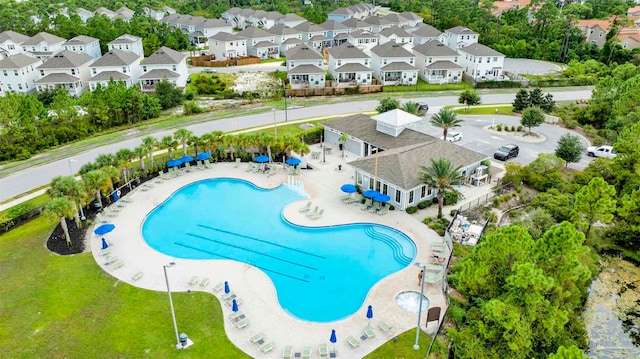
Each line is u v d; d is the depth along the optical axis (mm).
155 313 35500
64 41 131625
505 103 95438
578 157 60656
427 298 37031
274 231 48406
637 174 48125
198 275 40531
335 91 103562
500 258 30703
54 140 74875
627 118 69188
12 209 51312
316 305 36906
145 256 43531
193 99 102062
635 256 44656
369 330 33031
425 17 176750
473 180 57469
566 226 30094
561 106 91500
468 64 117125
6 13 150625
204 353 31531
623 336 34750
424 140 61219
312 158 66812
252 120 84750
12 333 33469
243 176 61250
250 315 35344
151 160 61875
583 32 149000
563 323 28484
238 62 126562
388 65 109438
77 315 35312
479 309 31812
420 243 44781
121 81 93250
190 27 162750
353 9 182375
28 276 40156
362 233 47812
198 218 51344
